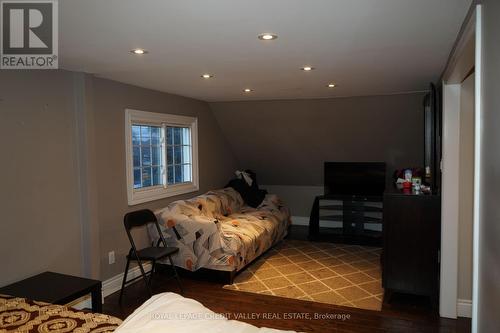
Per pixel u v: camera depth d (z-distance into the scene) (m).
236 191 5.72
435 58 2.76
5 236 2.68
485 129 1.35
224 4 1.66
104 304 3.40
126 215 3.53
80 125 3.27
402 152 5.65
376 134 5.47
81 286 2.65
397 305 3.34
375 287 3.78
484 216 1.38
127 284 3.85
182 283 3.91
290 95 4.80
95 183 3.39
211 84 3.92
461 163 3.05
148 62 2.86
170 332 1.49
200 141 5.34
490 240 1.29
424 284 3.32
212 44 2.34
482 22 1.39
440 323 3.01
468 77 2.95
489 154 1.29
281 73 3.34
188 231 3.97
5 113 2.68
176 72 3.27
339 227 6.55
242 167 6.75
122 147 3.80
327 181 6.17
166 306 1.73
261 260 4.68
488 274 1.32
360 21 1.91
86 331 1.78
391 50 2.53
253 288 3.76
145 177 4.28
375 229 6.30
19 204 2.78
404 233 3.36
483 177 1.40
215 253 3.87
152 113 4.23
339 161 6.09
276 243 5.43
